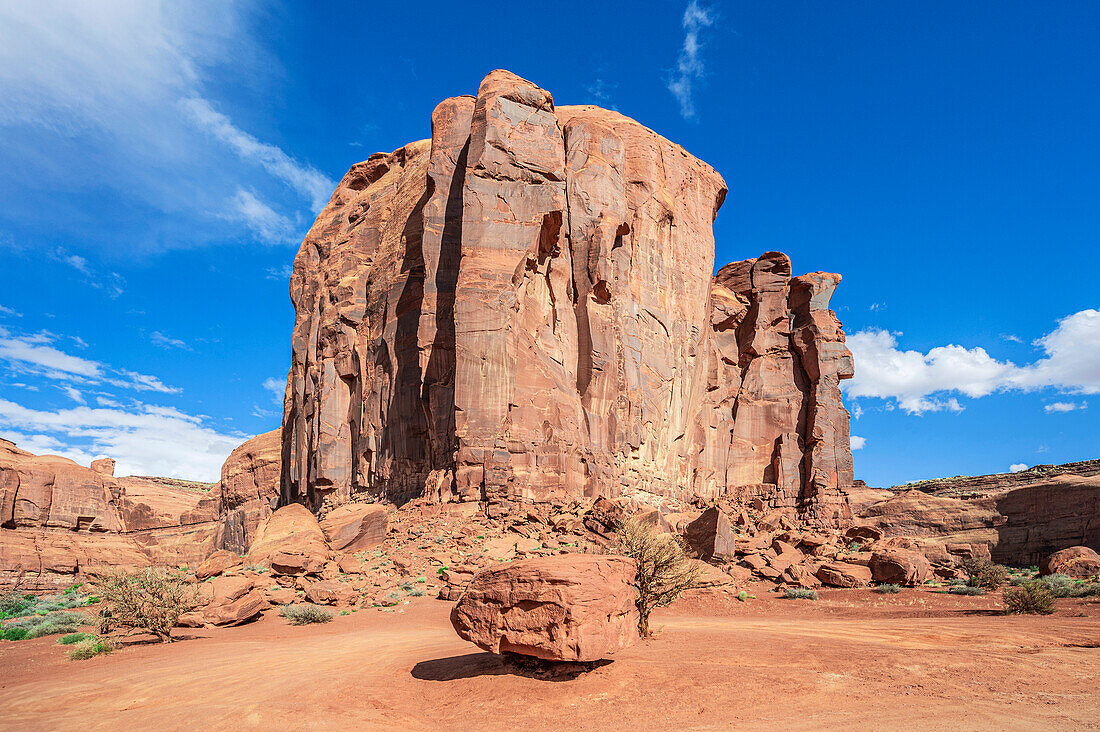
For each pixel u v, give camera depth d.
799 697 9.61
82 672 14.22
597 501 34.12
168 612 18.89
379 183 60.12
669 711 9.21
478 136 38.19
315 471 51.50
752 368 58.38
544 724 9.05
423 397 39.81
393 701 10.67
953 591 28.31
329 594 24.41
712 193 54.78
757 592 28.97
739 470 55.19
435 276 40.66
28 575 62.69
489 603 11.33
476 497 33.78
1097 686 9.90
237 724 9.60
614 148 43.97
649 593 16.08
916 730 7.82
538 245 37.97
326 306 55.41
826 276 59.00
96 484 76.06
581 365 39.06
